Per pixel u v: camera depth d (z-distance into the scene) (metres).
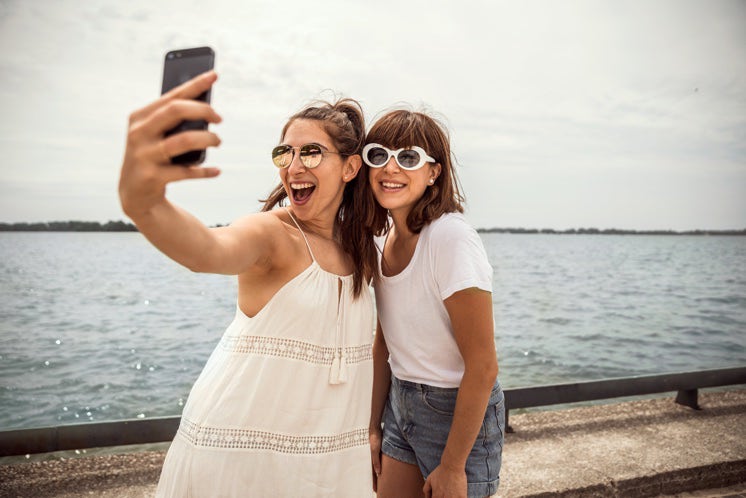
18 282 32.25
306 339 1.62
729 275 39.12
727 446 3.72
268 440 1.57
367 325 1.82
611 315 21.45
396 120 1.91
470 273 1.78
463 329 1.81
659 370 12.94
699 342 16.47
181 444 1.59
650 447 3.69
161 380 11.50
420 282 1.92
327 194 1.74
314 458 1.63
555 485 3.15
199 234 1.17
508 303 24.77
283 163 1.73
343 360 1.69
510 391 3.97
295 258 1.62
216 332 17.48
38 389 10.77
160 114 0.87
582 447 3.69
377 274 1.99
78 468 3.31
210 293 27.98
